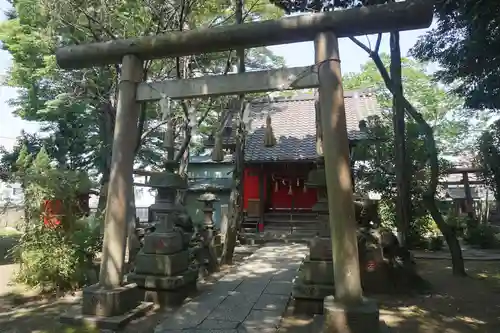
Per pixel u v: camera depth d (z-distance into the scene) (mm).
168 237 6105
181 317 5246
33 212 6871
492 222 17188
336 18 4770
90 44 5750
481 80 9016
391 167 11398
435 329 4754
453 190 22969
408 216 7750
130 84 5566
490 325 4852
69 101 12406
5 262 8945
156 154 17578
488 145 13117
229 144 15117
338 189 4430
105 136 14227
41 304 5945
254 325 4914
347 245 4312
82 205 8016
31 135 16219
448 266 9141
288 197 17438
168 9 8906
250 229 16281
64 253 6602
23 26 10344
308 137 16891
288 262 10016
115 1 8195
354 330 3957
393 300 6227
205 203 10148
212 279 7910
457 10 7664
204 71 10688
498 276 7816
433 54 9266
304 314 5371
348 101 18578
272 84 5074
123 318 4832
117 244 5195
